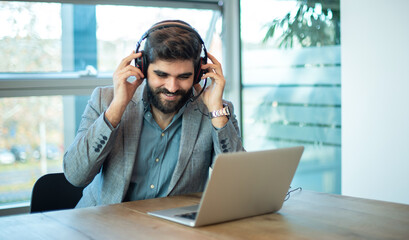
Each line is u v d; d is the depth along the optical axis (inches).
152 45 64.9
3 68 128.7
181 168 71.0
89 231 48.2
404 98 104.2
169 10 150.8
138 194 71.8
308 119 132.0
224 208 50.8
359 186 116.8
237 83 161.3
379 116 110.3
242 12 157.6
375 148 112.0
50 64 134.4
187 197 66.5
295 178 138.6
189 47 64.7
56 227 49.7
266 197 54.7
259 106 152.7
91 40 139.1
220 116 70.9
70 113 135.9
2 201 130.0
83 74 138.9
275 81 144.6
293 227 49.6
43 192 73.5
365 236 46.2
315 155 130.6
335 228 49.2
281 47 141.0
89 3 137.4
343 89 119.2
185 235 46.6
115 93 66.5
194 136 72.6
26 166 131.9
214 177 47.8
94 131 65.7
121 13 142.8
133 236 46.3
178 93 67.1
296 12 134.6
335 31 121.5
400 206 59.8
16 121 129.2
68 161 67.7
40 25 131.9
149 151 72.1
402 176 105.8
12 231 48.3
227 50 161.5
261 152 51.8
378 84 110.0
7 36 128.4
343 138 120.2
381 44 108.8
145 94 73.1
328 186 126.5
